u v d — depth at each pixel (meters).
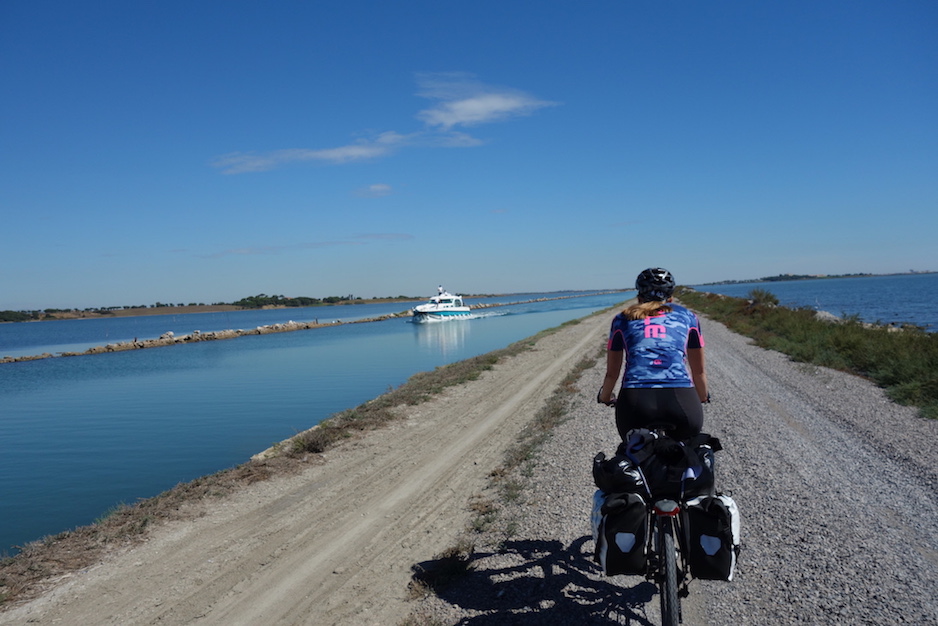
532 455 7.75
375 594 4.36
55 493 10.04
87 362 46.03
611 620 3.58
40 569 5.04
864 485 5.59
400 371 26.81
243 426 15.21
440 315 85.19
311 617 4.11
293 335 70.00
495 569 4.45
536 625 3.60
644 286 3.47
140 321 195.38
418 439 9.66
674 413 3.05
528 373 17.44
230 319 174.12
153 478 10.73
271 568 4.99
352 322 102.81
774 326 24.17
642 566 2.87
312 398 19.58
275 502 6.75
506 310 115.75
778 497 5.41
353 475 7.75
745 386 11.57
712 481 2.96
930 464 6.09
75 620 4.21
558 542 4.82
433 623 3.77
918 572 3.86
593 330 35.50
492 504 6.09
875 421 8.22
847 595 3.62
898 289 130.62
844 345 16.22
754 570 4.06
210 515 6.36
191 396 22.38
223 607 4.34
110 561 5.21
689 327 3.28
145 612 4.30
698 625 3.46
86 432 16.14
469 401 13.20
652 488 2.90
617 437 8.27
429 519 5.89
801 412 9.04
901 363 11.72
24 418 19.61
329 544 5.45
